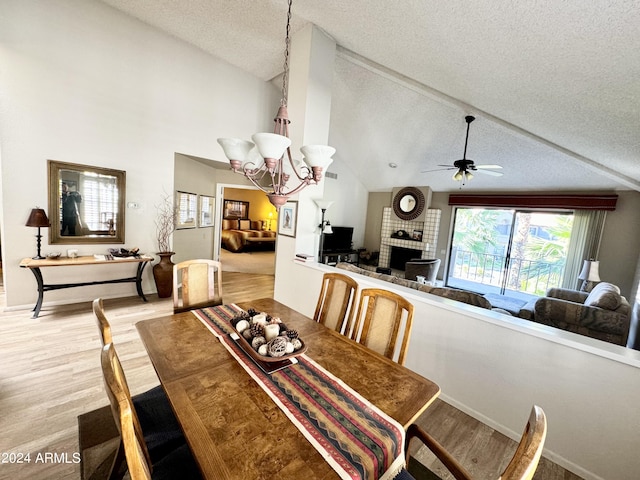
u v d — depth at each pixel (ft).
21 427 5.66
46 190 10.91
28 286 11.06
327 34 10.80
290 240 11.54
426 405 3.81
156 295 13.58
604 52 6.02
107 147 12.05
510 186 19.11
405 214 23.68
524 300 18.67
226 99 15.23
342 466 2.79
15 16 9.82
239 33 11.96
